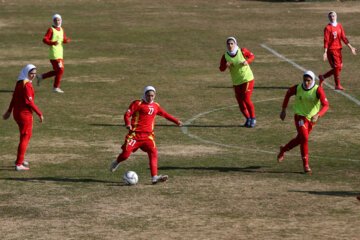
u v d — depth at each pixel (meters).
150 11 174.75
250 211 34.00
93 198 37.56
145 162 48.12
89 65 102.19
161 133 59.03
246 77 60.56
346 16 157.75
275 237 29.08
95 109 70.56
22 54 113.00
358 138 55.78
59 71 80.25
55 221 32.69
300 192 38.38
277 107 70.94
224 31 138.88
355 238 28.69
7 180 42.69
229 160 48.66
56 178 43.25
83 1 198.00
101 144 54.59
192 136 57.81
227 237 29.28
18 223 32.41
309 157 49.41
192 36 132.38
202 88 83.25
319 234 29.41
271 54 111.25
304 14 164.75
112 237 29.69
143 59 107.69
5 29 142.62
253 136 57.69
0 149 52.66
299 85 44.59
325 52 77.44
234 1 199.62
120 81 88.56
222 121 64.38
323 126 60.81
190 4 192.00
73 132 59.44
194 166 46.66
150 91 40.97
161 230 30.70
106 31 139.75
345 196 37.16
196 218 32.81
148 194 38.41
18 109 45.59
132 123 41.41
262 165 46.91
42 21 155.25
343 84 84.06
